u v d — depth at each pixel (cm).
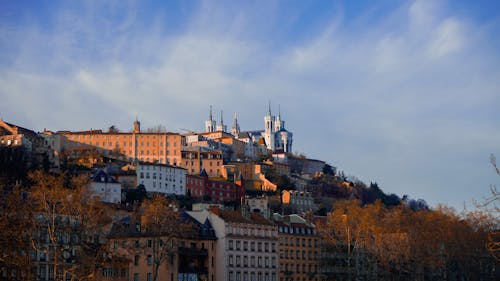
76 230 18100
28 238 17612
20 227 16275
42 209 17950
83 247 17850
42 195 17712
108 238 19925
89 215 18138
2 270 16312
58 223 18538
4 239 15775
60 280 17288
